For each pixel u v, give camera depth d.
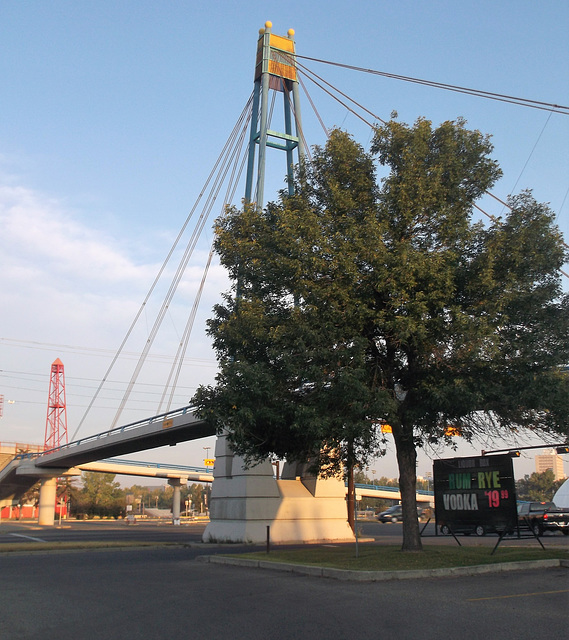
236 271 19.44
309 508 33.53
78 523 84.44
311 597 11.77
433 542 26.70
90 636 8.82
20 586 14.20
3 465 81.44
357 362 16.22
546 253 17.20
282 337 16.81
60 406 103.81
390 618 9.56
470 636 8.27
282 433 19.23
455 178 17.81
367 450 18.50
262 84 39.34
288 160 39.94
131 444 54.41
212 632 8.90
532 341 16.73
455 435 19.47
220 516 33.78
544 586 12.50
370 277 16.48
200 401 19.31
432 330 16.30
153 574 16.36
